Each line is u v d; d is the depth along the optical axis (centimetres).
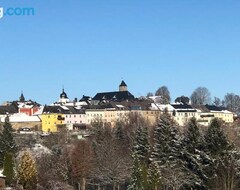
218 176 7706
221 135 7950
